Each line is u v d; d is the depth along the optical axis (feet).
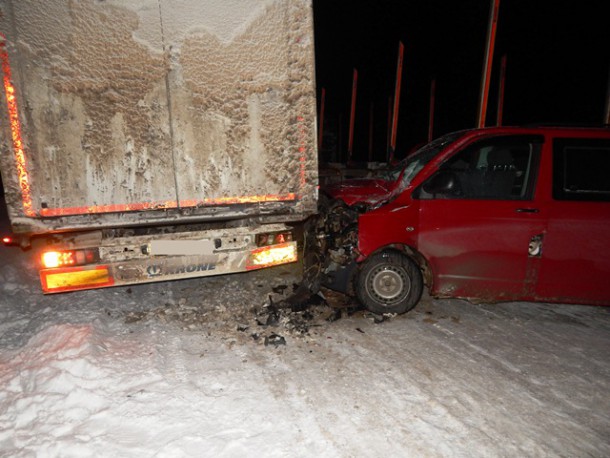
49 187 10.28
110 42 10.11
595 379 10.52
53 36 9.73
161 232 12.51
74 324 12.68
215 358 11.23
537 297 13.51
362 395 9.70
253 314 13.98
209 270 12.72
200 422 8.59
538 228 12.99
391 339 12.42
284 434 8.32
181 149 11.09
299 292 15.25
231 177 11.64
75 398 9.18
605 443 8.33
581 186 13.21
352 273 13.83
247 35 11.03
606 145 13.20
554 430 8.67
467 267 13.41
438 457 7.86
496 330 13.08
